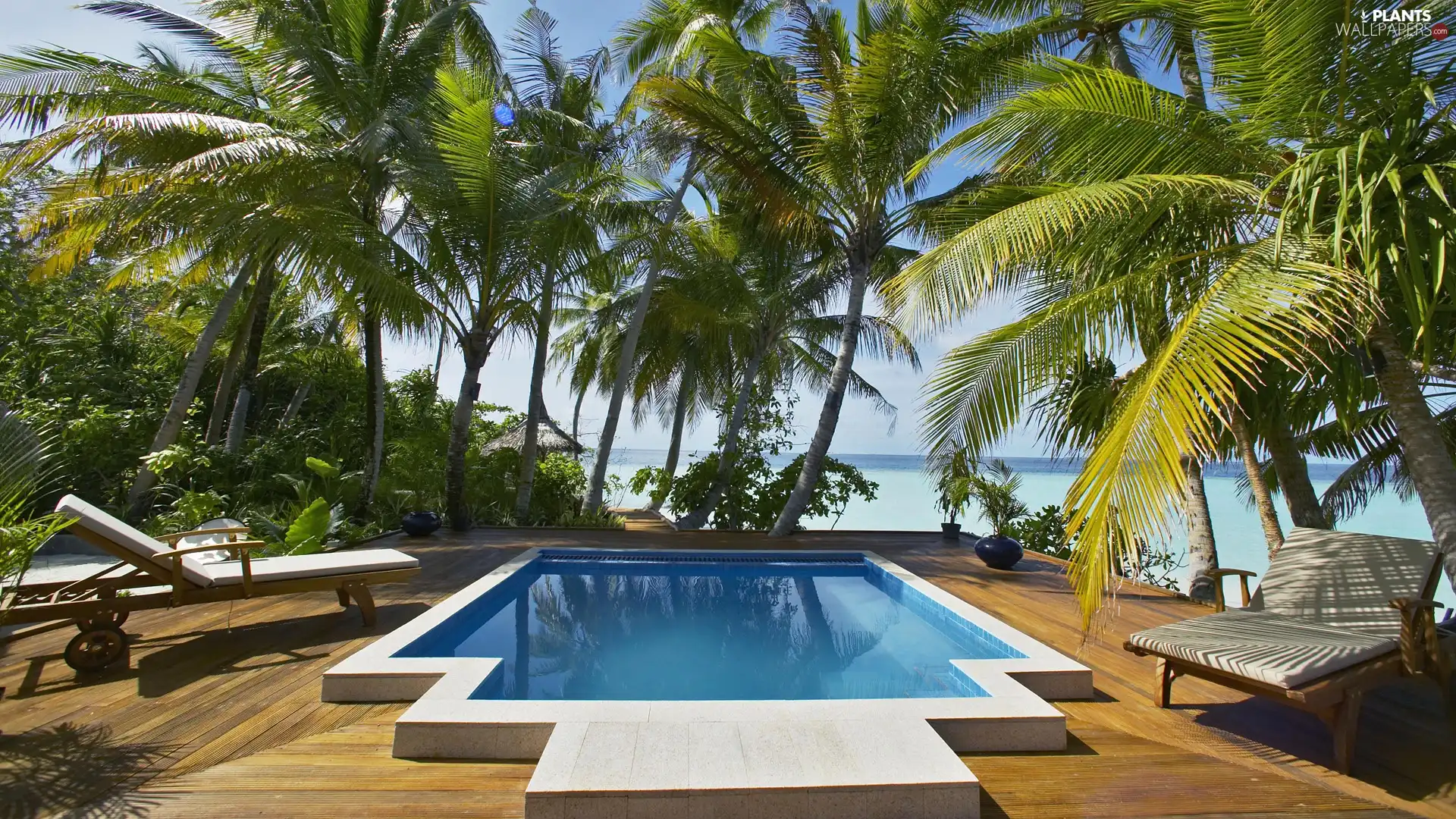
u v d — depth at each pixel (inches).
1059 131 168.9
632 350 447.5
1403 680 143.3
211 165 281.0
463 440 369.1
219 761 103.3
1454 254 120.9
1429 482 134.1
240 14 362.3
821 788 88.0
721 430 564.4
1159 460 102.6
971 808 90.0
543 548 309.1
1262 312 113.8
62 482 352.2
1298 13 135.0
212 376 531.5
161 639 166.4
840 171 350.3
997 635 170.9
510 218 349.4
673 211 464.1
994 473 323.9
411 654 153.3
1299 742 117.5
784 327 540.1
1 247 442.6
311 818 87.5
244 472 390.9
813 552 310.8
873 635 200.7
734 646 189.3
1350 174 129.0
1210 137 159.6
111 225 302.7
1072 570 108.1
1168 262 156.8
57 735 110.9
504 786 97.3
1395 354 139.9
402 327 331.3
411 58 375.9
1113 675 152.6
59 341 438.9
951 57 323.3
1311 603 143.6
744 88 363.9
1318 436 278.7
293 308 568.4
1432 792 100.2
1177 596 233.5
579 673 163.9
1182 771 106.2
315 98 362.3
